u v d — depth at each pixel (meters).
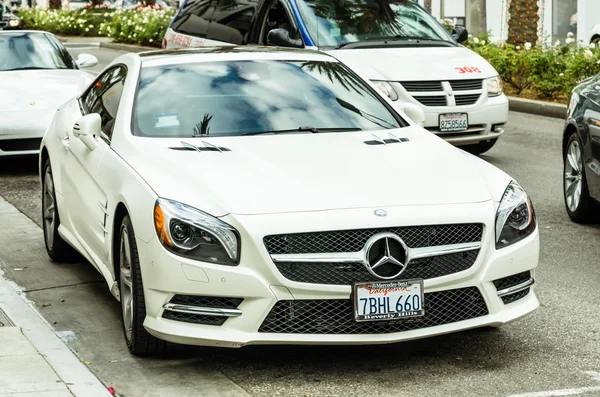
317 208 5.69
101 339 6.64
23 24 41.81
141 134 6.80
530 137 15.29
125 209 6.23
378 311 5.62
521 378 5.77
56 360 5.91
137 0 44.34
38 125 12.61
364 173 6.14
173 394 5.57
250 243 5.56
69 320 7.11
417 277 5.71
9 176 13.00
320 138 6.80
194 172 6.05
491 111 12.61
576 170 9.99
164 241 5.67
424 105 12.24
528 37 20.73
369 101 7.52
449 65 12.62
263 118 7.03
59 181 8.13
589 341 6.44
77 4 45.69
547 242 9.24
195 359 6.16
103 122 7.45
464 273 5.79
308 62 7.81
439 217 5.75
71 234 7.94
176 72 7.40
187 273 5.60
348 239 5.62
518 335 6.59
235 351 6.29
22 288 7.96
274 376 5.86
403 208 5.75
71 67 14.62
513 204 6.11
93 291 7.85
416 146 6.77
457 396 5.49
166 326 5.73
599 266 8.38
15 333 6.36
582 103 9.87
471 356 6.18
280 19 13.68
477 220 5.86
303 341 5.61
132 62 7.62
